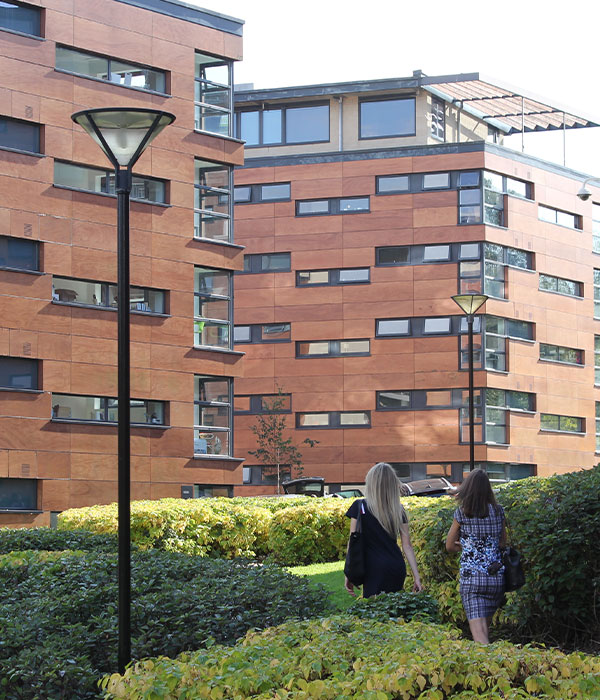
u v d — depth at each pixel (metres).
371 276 50.53
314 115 52.66
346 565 9.28
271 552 22.42
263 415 50.97
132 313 32.38
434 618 7.92
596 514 9.23
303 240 51.25
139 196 33.19
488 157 50.22
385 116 52.06
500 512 8.73
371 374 50.16
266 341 51.38
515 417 50.56
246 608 8.91
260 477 50.59
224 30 35.06
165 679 5.01
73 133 31.09
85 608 9.20
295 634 5.94
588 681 4.64
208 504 21.95
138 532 20.44
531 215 52.19
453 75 48.72
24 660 7.53
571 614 9.36
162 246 33.12
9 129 30.25
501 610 9.68
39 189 30.39
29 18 30.89
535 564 9.27
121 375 8.13
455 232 49.94
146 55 33.09
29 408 29.75
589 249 54.97
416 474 49.62
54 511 29.92
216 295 34.62
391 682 4.59
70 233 30.88
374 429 49.88
